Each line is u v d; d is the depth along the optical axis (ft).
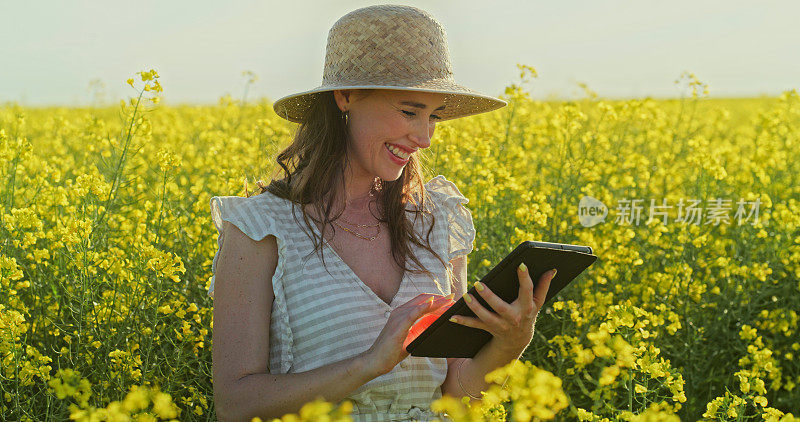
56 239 13.46
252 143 21.68
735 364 13.93
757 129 24.32
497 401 6.02
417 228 7.25
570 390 12.34
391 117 6.60
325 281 6.64
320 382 6.09
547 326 13.73
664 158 22.90
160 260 11.50
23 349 11.28
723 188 21.38
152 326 11.69
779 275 16.02
